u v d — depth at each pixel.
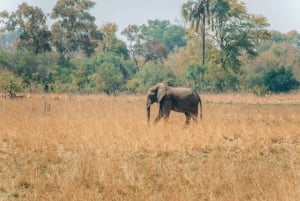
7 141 37.75
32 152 33.59
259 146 35.75
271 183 24.59
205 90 137.25
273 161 31.70
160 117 49.00
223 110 69.19
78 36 183.75
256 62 191.62
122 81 151.88
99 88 133.00
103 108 67.00
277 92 137.62
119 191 24.23
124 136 37.09
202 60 152.00
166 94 48.66
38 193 23.78
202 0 149.62
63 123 44.28
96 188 24.42
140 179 26.11
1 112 58.84
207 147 35.41
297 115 59.59
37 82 140.50
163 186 25.02
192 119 51.75
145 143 35.28
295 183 24.12
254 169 27.86
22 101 82.25
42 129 40.50
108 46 199.75
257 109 72.56
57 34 178.38
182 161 31.47
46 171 28.28
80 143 35.38
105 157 31.34
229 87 140.62
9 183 25.42
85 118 51.91
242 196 22.77
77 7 182.38
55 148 34.47
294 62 184.25
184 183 25.69
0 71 148.88
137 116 56.00
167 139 36.50
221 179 25.81
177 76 153.25
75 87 130.12
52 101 84.62
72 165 29.48
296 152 34.41
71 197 22.56
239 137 39.41
